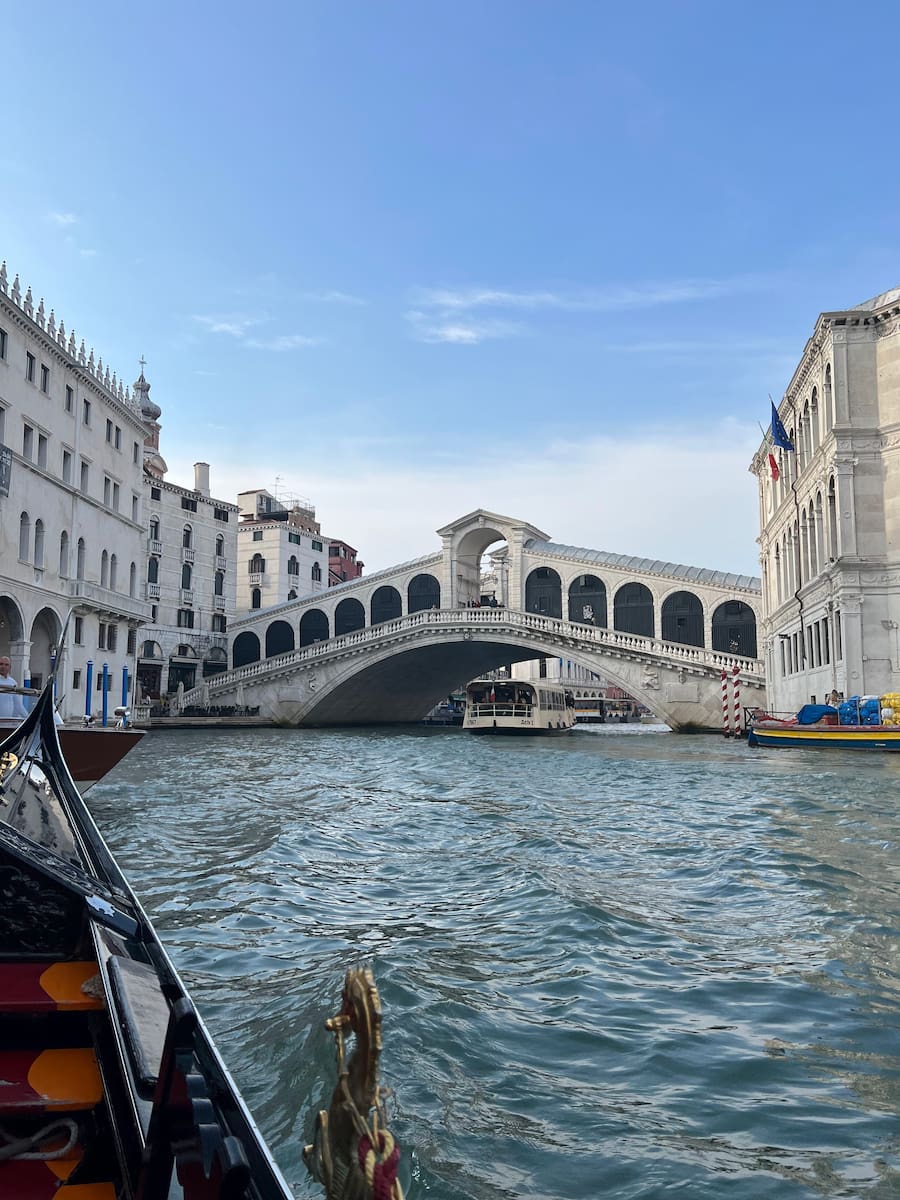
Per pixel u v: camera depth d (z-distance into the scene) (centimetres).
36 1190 241
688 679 4400
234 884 934
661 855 1104
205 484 6388
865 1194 370
